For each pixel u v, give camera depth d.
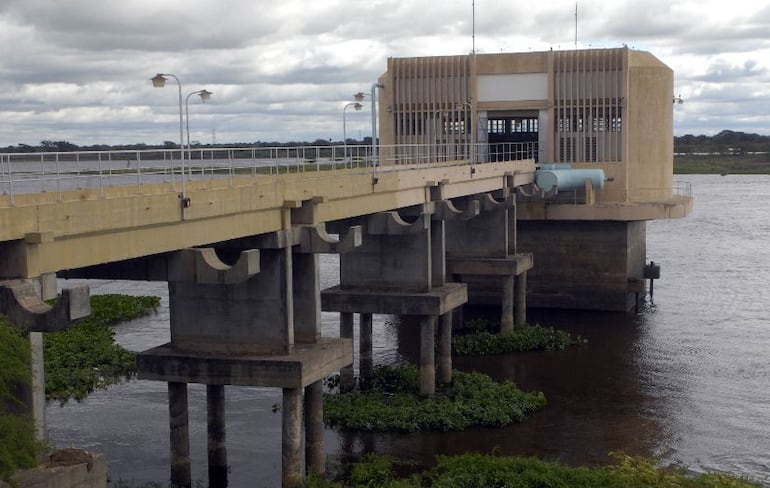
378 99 81.62
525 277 71.25
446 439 45.19
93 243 29.52
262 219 37.75
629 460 39.06
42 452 25.86
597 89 77.75
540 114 78.88
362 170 47.75
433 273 53.94
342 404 48.84
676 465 41.69
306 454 40.75
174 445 39.56
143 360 38.72
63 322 25.53
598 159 78.25
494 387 52.34
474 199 60.91
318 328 40.69
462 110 79.56
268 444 44.91
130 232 31.03
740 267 102.06
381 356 62.66
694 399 52.31
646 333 69.12
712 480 37.12
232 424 47.88
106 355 59.62
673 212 74.88
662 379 56.47
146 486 39.47
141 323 73.19
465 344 63.81
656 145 79.25
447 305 51.22
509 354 62.91
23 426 24.17
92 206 29.00
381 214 49.47
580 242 77.19
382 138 81.62
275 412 49.91
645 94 78.56
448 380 54.16
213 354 38.91
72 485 25.81
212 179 38.84
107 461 42.69
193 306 39.22
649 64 78.94
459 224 67.50
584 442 44.97
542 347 64.25
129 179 39.66
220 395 41.34
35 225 27.00
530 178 74.06
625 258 76.44
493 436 45.72
